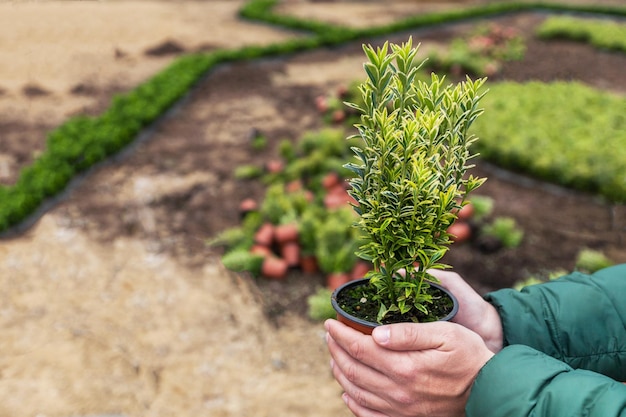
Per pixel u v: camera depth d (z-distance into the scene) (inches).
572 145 248.4
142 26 549.3
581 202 218.4
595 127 271.7
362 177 54.3
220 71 411.2
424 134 51.9
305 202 200.8
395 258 54.7
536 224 203.2
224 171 254.2
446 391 49.3
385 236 52.7
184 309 162.1
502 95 327.3
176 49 478.9
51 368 136.3
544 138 255.3
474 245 189.2
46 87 369.7
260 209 213.3
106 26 535.5
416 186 49.8
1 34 471.2
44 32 487.2
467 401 48.7
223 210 219.9
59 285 172.9
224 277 176.2
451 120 52.3
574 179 224.2
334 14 657.6
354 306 57.4
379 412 53.1
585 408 43.1
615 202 215.3
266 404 128.9
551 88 340.5
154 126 309.0
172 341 149.3
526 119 281.9
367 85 52.5
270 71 417.7
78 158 253.4
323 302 142.9
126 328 153.9
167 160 267.0
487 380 47.0
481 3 735.7
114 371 136.6
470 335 50.0
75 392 129.3
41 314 159.0
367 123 52.4
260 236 184.9
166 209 220.5
